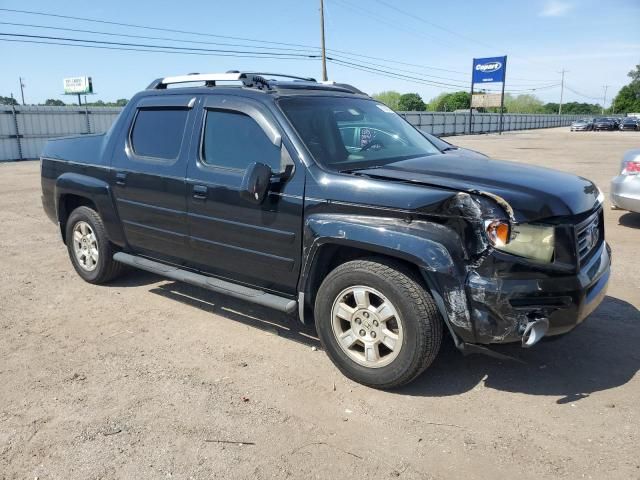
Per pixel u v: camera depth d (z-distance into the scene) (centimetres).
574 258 329
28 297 544
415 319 334
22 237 800
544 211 321
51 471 288
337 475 282
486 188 330
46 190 605
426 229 329
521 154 2381
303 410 341
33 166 2094
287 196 381
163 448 305
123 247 535
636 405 338
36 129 2631
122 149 507
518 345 354
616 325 454
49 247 741
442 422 326
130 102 518
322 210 366
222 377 383
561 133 5462
